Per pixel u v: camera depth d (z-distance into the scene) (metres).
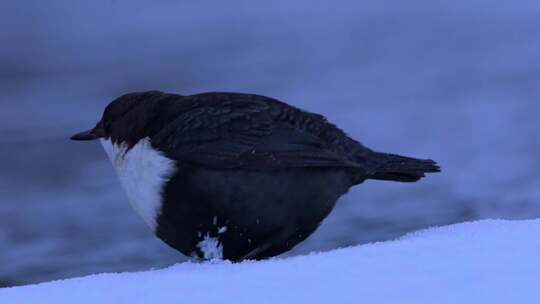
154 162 6.80
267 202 6.75
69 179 16.47
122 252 11.65
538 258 4.61
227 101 7.14
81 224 13.07
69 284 4.94
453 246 5.00
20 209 14.29
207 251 6.88
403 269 4.57
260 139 6.80
